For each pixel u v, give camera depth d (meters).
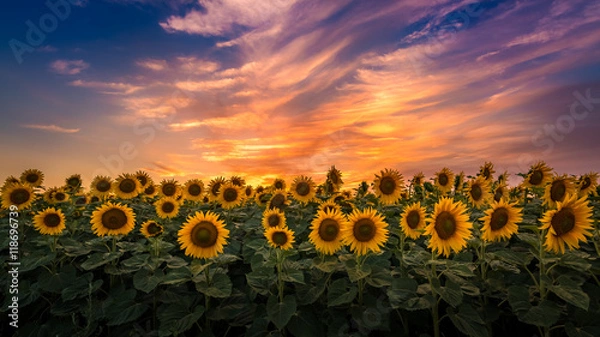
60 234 6.12
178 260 5.40
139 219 8.08
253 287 4.88
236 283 5.81
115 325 5.36
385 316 4.33
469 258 5.02
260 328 4.53
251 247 5.67
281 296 4.68
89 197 9.77
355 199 8.55
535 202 7.33
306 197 7.83
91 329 5.10
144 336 4.85
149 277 5.11
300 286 5.10
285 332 4.59
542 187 6.91
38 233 7.31
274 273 5.03
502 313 4.66
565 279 4.12
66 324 5.43
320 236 4.96
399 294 4.21
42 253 5.89
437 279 4.26
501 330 5.04
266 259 4.99
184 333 5.31
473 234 5.35
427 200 7.35
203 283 4.89
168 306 4.96
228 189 8.35
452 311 4.29
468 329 4.02
